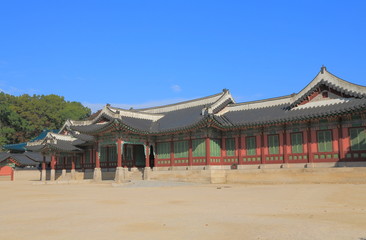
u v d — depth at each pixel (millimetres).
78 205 26359
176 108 67625
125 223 17812
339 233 14336
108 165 66562
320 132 45750
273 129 50094
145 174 57094
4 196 35844
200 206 23984
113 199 30125
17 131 141500
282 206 22859
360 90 43531
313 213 19672
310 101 48188
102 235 15094
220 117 55531
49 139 71938
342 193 28609
